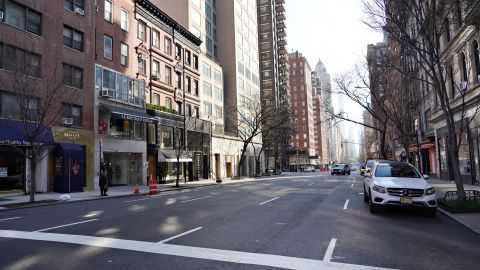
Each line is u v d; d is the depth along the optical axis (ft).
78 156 88.02
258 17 342.64
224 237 28.71
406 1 48.37
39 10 83.35
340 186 89.04
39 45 82.43
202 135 161.27
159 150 123.44
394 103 103.19
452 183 86.12
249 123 190.60
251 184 110.52
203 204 53.21
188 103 154.20
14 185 78.43
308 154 458.91
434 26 46.44
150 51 126.72
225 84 222.48
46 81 80.02
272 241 27.20
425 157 127.75
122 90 109.40
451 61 83.82
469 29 68.69
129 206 53.52
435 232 30.73
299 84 474.90
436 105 103.81
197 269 20.29
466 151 81.97
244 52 241.55
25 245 26.61
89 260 22.26
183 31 150.00
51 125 83.15
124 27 114.62
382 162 46.68
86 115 95.25
